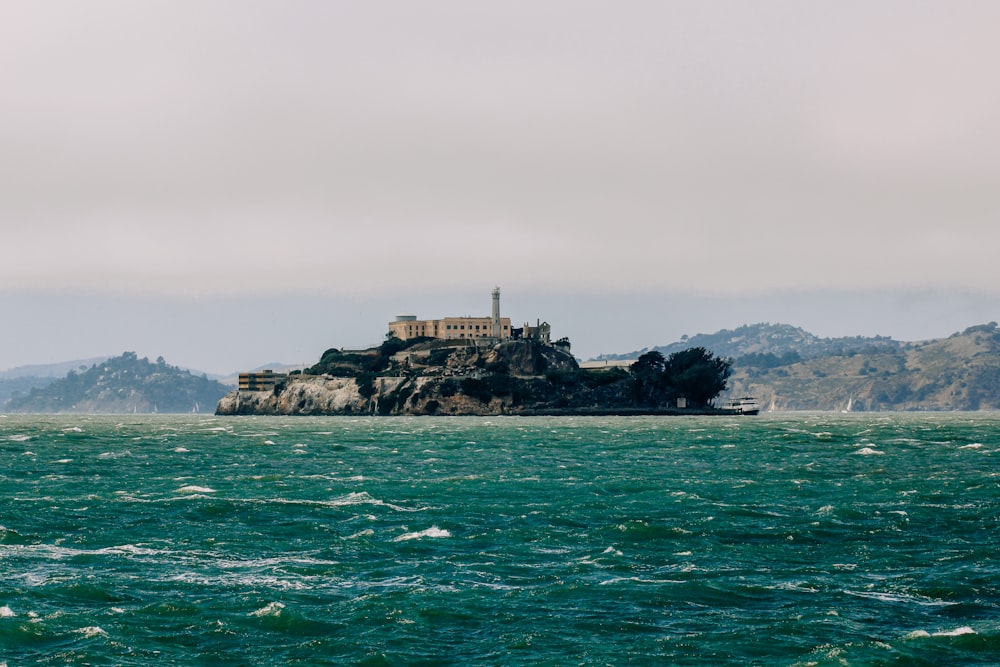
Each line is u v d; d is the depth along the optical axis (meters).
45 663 56.50
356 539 87.88
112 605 66.69
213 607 66.31
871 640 60.12
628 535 89.25
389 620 63.94
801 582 73.00
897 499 110.06
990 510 101.75
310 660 57.56
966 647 58.84
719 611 66.19
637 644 59.91
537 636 61.12
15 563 77.88
